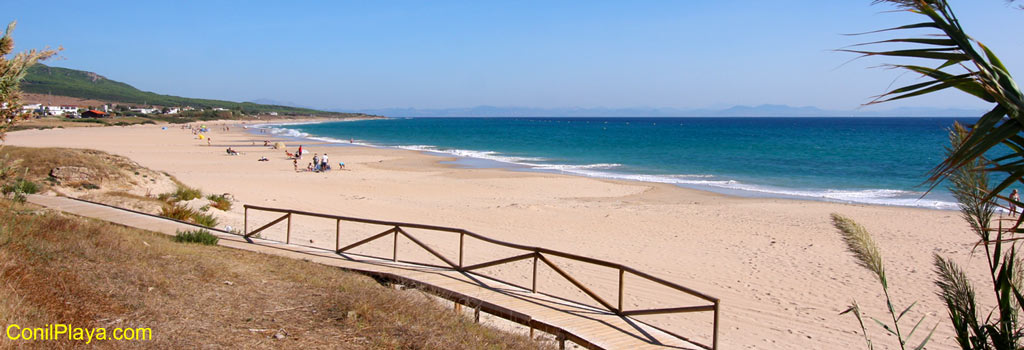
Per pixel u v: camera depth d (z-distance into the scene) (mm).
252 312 6160
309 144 72750
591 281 11875
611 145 70750
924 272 12734
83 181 17859
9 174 6855
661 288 11562
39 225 8250
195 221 15258
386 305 6836
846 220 3049
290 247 11516
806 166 42469
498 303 7871
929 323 9656
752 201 25562
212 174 32812
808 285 11898
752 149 61469
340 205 21891
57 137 73688
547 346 6617
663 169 40812
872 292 11406
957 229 18078
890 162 45188
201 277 7289
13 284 5367
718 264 13602
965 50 1780
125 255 7777
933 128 132125
